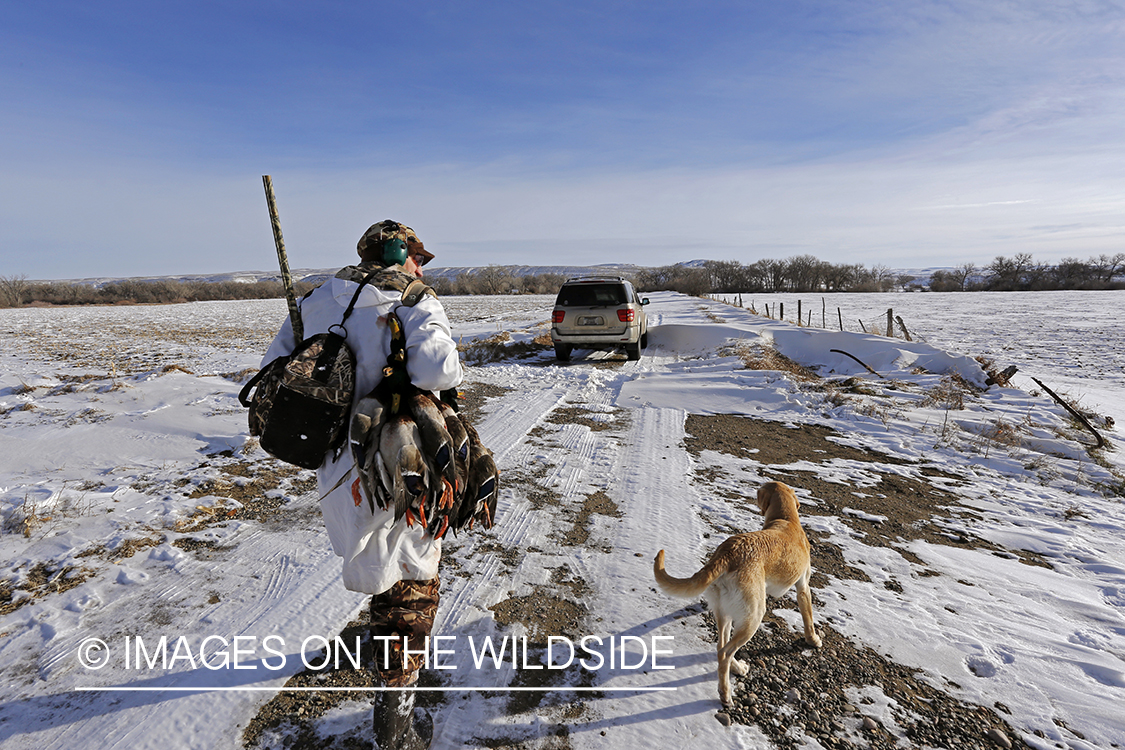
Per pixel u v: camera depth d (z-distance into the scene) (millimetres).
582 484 5328
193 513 4414
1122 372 14492
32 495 4578
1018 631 3246
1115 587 3854
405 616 2021
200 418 7074
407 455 1778
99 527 4137
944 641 3117
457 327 22906
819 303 48406
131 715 2381
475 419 7637
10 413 7406
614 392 9633
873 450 6895
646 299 15359
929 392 9688
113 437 6336
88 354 14602
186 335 20531
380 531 1962
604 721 2434
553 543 4098
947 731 2459
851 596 3551
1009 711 2604
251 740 2264
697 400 8992
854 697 2646
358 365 1924
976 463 6508
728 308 28203
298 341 2111
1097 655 3020
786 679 2750
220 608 3178
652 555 3947
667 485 5348
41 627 2996
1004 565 4113
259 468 5484
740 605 2578
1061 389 12188
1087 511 5270
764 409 8617
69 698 2480
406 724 2066
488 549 3980
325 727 2336
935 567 4020
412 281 2070
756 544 2701
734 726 2426
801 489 5438
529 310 35062
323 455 1915
